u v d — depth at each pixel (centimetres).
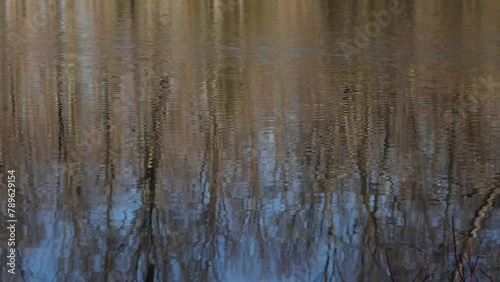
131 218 814
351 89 1325
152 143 1040
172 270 712
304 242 762
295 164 966
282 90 1316
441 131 1085
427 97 1271
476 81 1373
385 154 1001
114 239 768
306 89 1320
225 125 1116
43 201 846
